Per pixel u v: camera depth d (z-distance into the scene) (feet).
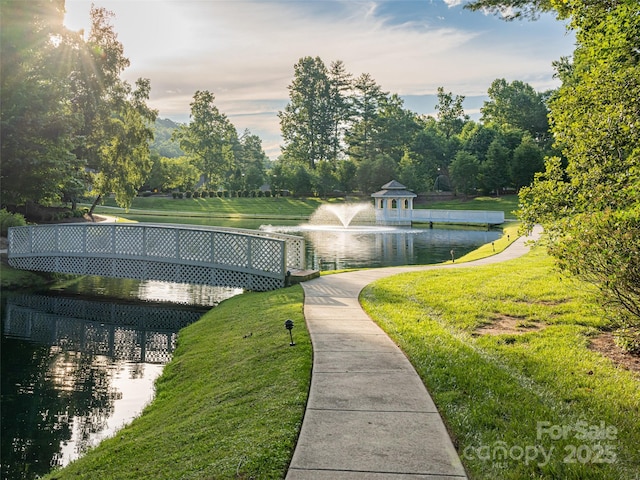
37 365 31.07
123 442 17.93
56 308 46.01
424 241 99.09
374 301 33.30
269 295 39.19
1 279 53.88
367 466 11.82
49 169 71.41
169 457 14.34
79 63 101.86
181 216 180.55
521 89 295.48
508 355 21.01
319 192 234.99
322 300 34.76
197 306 46.73
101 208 195.52
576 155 26.45
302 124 282.36
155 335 38.01
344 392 16.78
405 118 283.79
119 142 118.21
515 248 70.85
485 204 197.67
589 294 31.78
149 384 27.55
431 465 11.87
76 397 25.50
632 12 24.85
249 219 170.40
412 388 17.11
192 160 280.72
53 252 55.11
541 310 29.37
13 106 64.03
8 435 21.03
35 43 67.82
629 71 24.99
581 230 22.13
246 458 12.48
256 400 17.31
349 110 278.26
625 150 24.68
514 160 206.59
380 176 226.38
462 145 260.62
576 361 20.10
